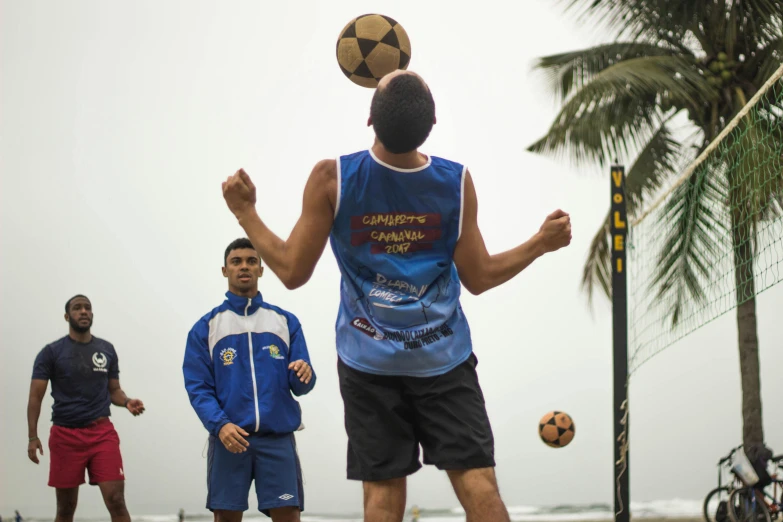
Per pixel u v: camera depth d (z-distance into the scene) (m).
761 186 9.30
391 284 2.80
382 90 2.64
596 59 12.92
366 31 3.57
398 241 2.78
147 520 14.82
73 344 6.97
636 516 14.25
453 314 2.88
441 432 2.80
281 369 4.91
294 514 4.91
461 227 2.80
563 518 14.39
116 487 6.89
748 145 9.76
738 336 12.48
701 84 11.81
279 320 5.00
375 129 2.64
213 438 4.81
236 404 4.78
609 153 12.26
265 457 4.80
